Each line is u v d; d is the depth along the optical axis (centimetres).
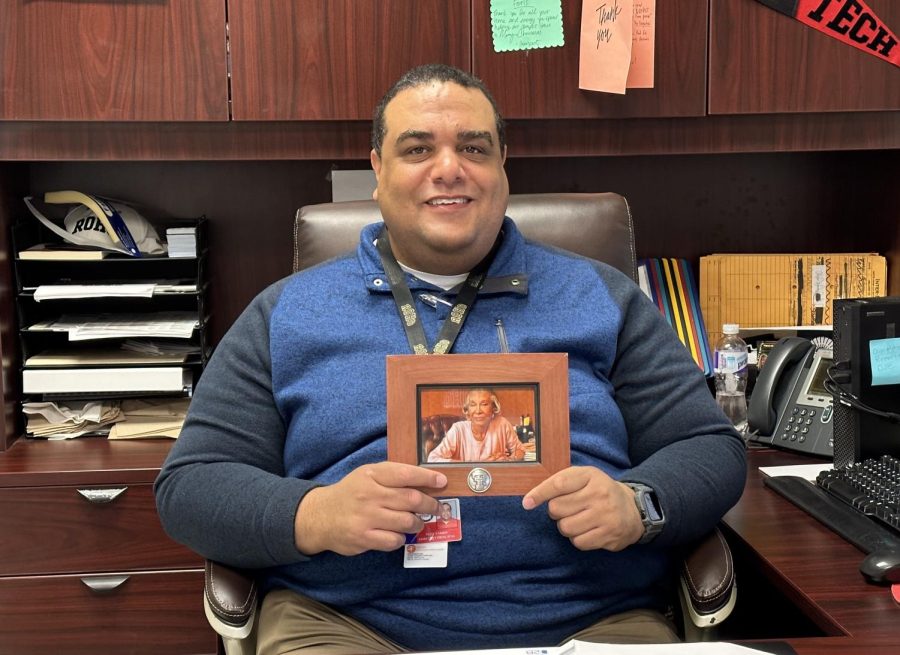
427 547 121
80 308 209
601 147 188
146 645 182
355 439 129
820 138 190
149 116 177
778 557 122
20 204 199
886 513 128
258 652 123
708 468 128
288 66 178
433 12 179
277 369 134
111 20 175
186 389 194
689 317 207
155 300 213
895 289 209
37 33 174
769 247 221
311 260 163
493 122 136
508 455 114
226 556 124
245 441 134
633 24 182
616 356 141
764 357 193
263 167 213
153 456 183
